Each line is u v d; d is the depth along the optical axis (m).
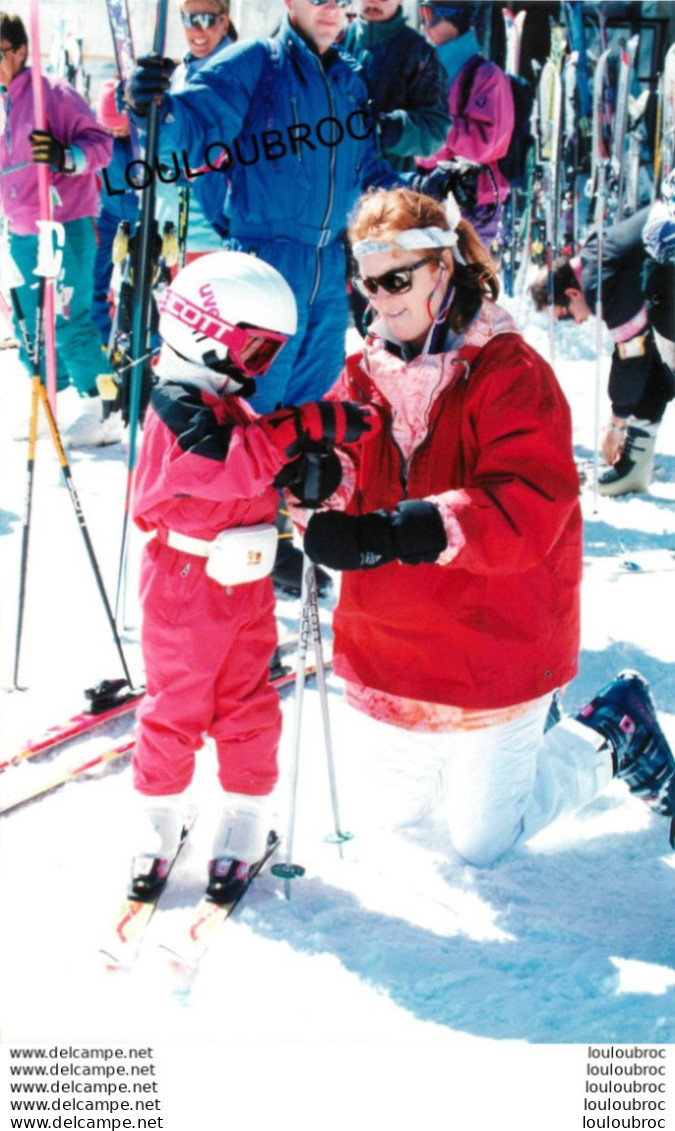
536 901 2.58
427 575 2.45
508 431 2.30
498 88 5.62
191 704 2.51
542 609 2.48
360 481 2.54
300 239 4.09
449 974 2.33
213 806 2.94
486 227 5.90
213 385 2.41
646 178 8.66
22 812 2.88
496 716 2.51
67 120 5.29
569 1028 2.20
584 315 5.76
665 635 4.06
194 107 3.79
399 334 2.41
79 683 3.56
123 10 3.96
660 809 2.79
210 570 2.45
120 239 3.80
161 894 2.56
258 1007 2.23
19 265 5.56
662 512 5.39
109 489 5.36
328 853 2.73
